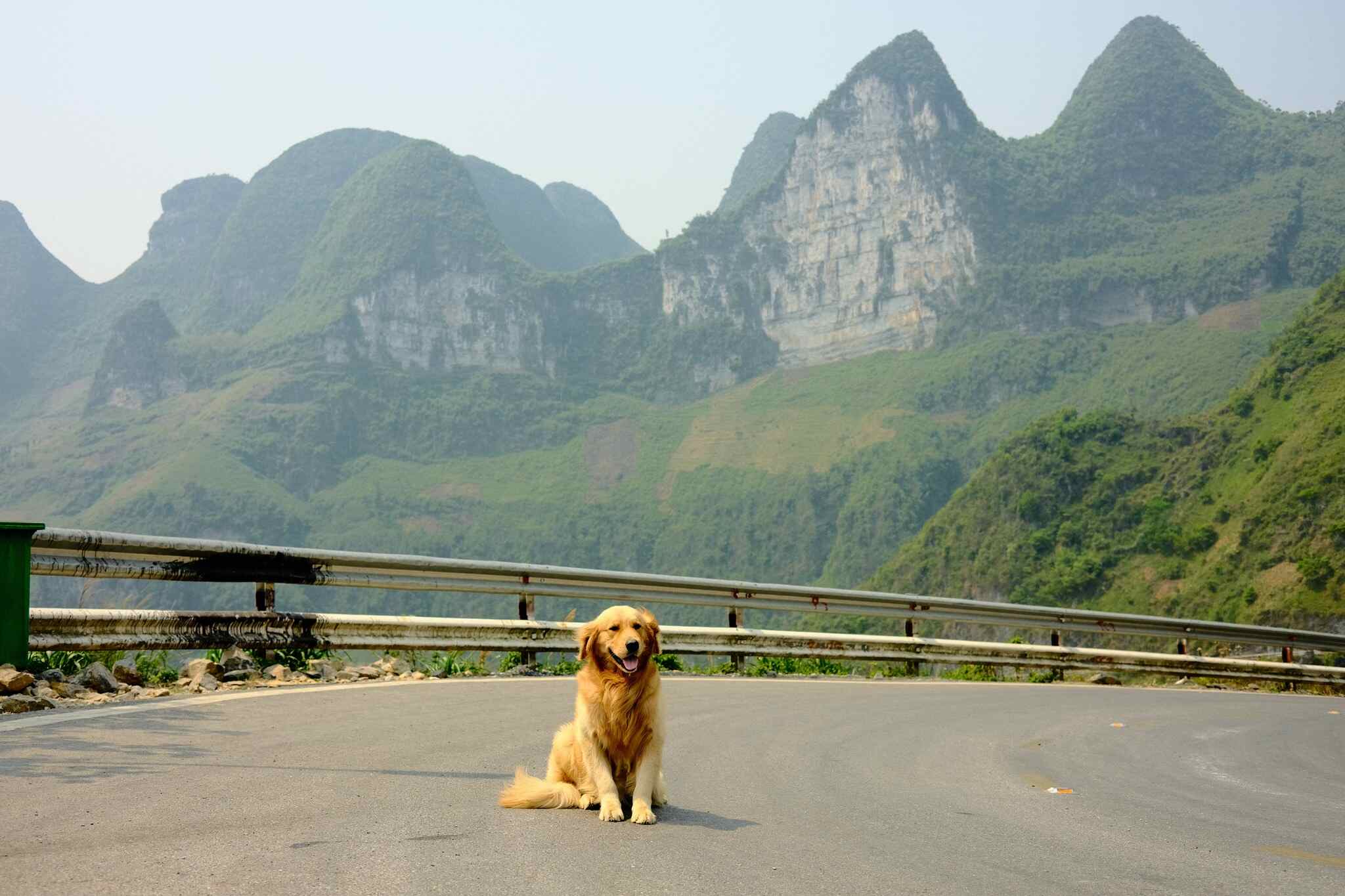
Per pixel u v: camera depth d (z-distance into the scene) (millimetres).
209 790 5367
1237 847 5375
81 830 4465
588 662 5352
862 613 15633
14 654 8086
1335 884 4645
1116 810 6309
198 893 3607
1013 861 4816
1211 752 9320
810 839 5020
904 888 4188
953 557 129000
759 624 107875
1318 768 8680
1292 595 82625
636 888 3945
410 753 6773
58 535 8523
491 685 10789
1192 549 103688
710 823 5273
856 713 10602
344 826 4711
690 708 10320
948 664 16797
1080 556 113250
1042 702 13008
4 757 6004
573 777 5668
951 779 7145
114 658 9594
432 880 3900
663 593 13781
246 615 9953
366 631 10820
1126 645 51250
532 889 3852
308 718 7984
